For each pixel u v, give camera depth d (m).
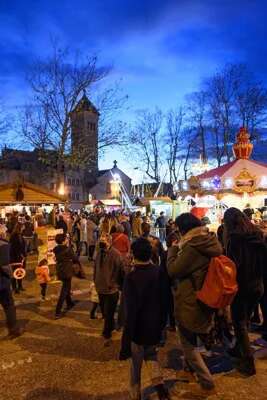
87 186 72.94
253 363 5.11
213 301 4.18
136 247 4.42
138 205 31.11
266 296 6.33
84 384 5.03
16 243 10.66
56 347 6.38
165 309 4.38
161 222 19.55
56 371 5.45
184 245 4.36
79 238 17.92
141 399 4.58
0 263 6.80
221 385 4.86
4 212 24.64
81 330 7.26
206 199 16.67
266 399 4.52
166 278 4.42
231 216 5.27
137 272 4.37
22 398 4.69
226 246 5.29
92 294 7.94
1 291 6.84
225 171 15.95
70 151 29.38
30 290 10.88
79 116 29.72
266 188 15.70
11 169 55.12
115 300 6.65
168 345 6.38
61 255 8.18
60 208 26.72
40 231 11.92
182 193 17.36
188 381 4.96
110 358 5.88
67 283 8.23
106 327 6.62
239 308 5.10
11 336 6.84
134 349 4.35
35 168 50.69
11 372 5.43
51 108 29.56
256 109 36.09
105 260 6.63
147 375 5.22
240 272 5.02
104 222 12.69
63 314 8.37
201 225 4.48
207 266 4.29
